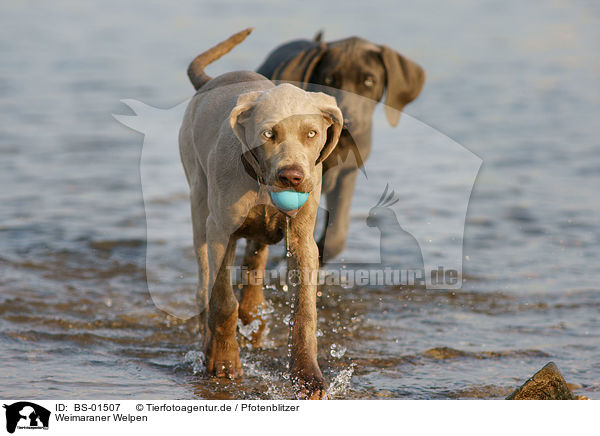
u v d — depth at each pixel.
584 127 19.75
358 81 10.44
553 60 29.66
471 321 9.00
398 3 43.78
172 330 8.62
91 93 23.14
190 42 32.19
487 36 34.75
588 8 43.62
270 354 8.02
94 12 41.09
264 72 11.12
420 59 29.33
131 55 29.66
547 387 6.53
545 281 10.27
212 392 6.95
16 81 24.67
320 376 6.32
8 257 10.66
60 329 8.40
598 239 11.91
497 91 24.34
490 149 17.55
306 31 32.53
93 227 12.16
